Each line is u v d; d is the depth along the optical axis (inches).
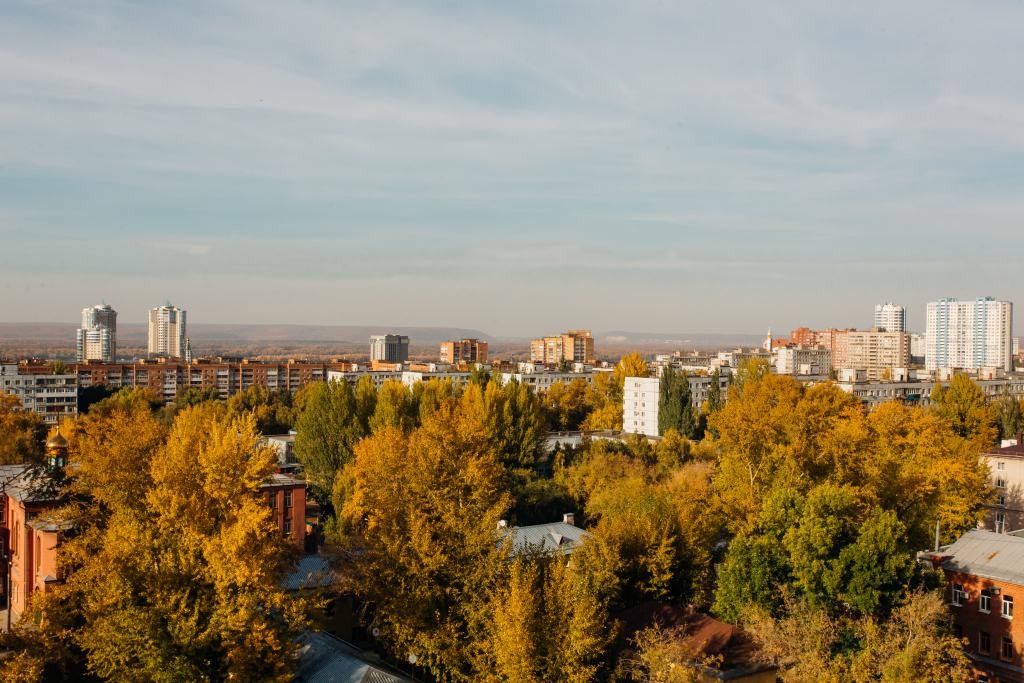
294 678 1936.5
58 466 2509.8
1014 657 2082.9
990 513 3599.9
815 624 1916.8
